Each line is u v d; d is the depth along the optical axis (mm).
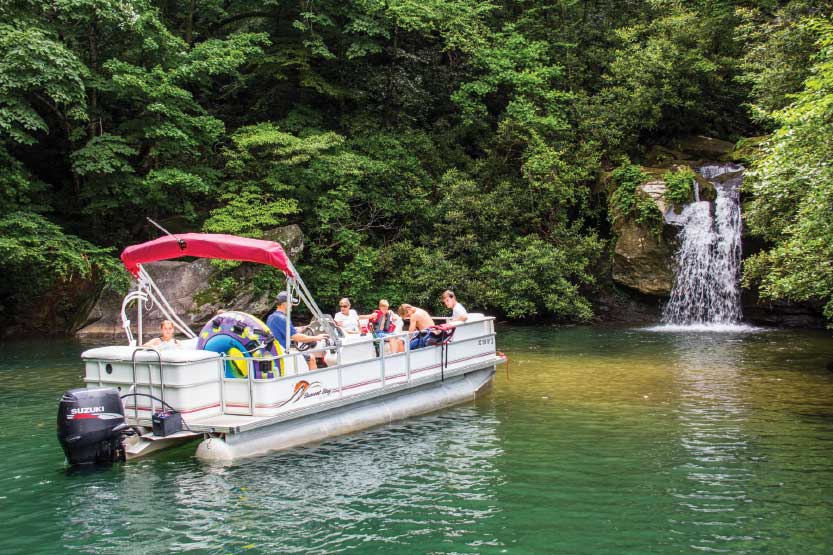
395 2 27922
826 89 12273
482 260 25844
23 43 19781
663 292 23719
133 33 23094
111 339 21641
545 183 25922
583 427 10070
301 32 28188
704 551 5836
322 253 25406
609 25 31453
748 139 26094
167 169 22953
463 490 7418
